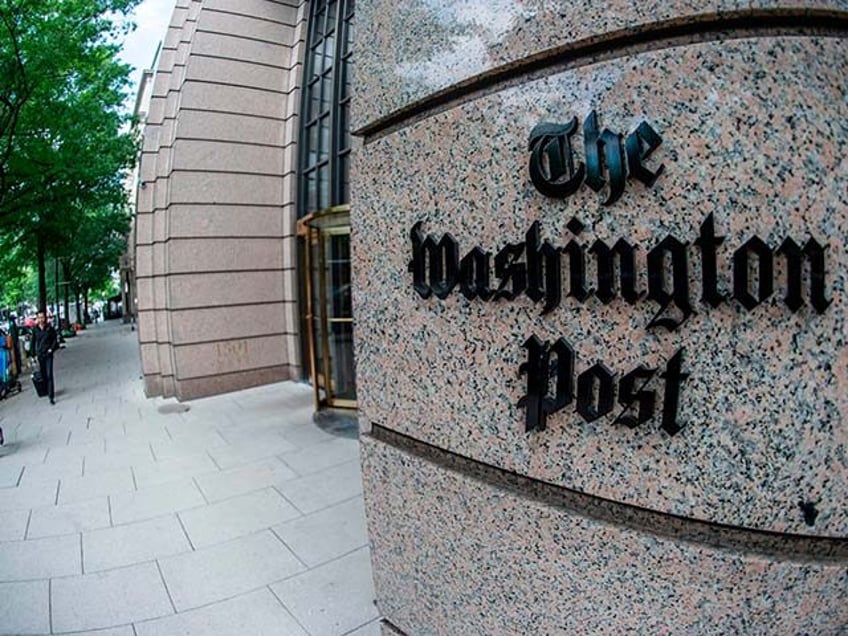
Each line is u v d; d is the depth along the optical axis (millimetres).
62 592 3928
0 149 12570
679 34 1547
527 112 1766
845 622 1502
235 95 11047
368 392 2436
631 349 1587
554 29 1691
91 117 13250
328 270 9234
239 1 11086
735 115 1464
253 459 6789
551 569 1786
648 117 1551
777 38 1462
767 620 1518
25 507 5438
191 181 10609
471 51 1897
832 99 1443
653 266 1530
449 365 2027
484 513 1945
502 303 1847
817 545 1503
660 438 1564
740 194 1455
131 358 18484
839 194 1414
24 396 11602
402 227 2186
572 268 1664
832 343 1415
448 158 1988
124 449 7375
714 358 1485
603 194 1613
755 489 1476
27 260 23984
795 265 1407
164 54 11008
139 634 3455
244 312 11188
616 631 1680
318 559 4320
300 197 11398
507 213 1821
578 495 1746
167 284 10570
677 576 1577
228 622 3566
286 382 11633
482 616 1993
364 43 2363
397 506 2307
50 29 11664
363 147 2387
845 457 1438
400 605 2352
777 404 1443
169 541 4664
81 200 15586
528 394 1778
